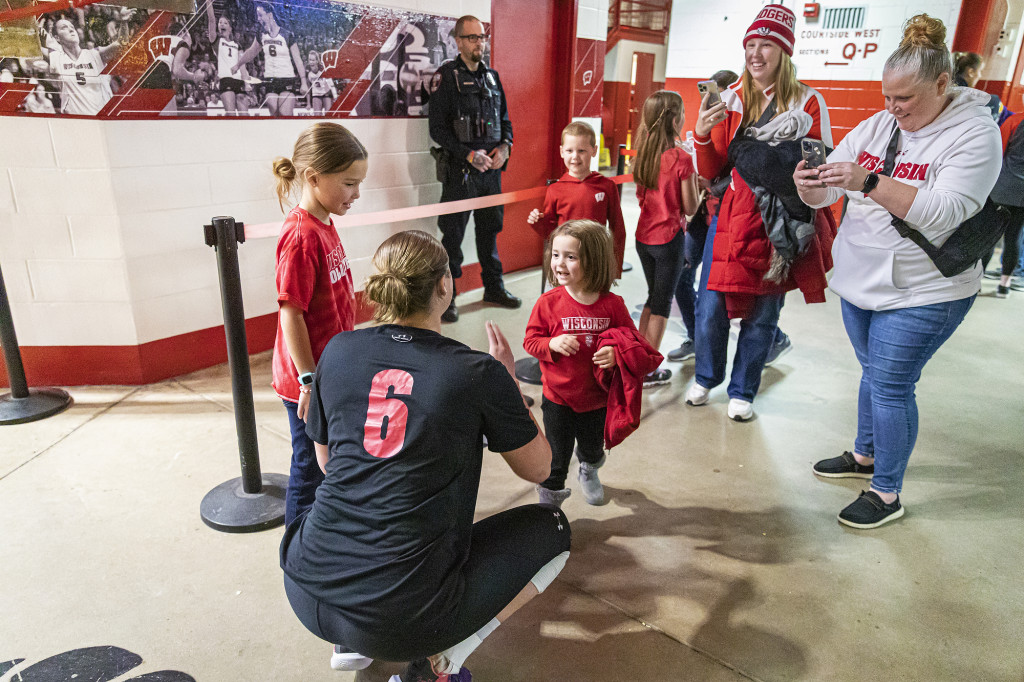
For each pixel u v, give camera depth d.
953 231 2.12
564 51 5.32
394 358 1.42
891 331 2.29
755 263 2.96
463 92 4.28
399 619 1.35
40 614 1.97
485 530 1.59
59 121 3.03
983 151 2.00
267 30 3.54
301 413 1.82
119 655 1.83
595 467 2.49
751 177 2.85
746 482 2.79
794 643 1.94
